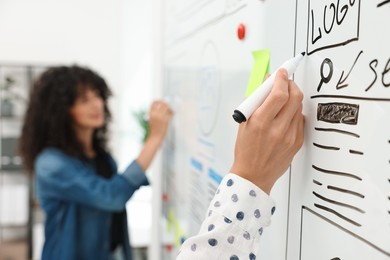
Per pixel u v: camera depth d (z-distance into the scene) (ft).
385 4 0.92
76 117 4.45
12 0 9.60
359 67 1.01
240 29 1.72
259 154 1.18
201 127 2.40
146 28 10.26
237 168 1.24
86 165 4.44
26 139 4.71
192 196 2.65
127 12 10.16
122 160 10.44
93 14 10.02
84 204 4.21
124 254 4.84
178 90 3.08
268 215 1.24
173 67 3.24
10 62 9.65
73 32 9.96
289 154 1.24
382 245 0.94
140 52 10.30
